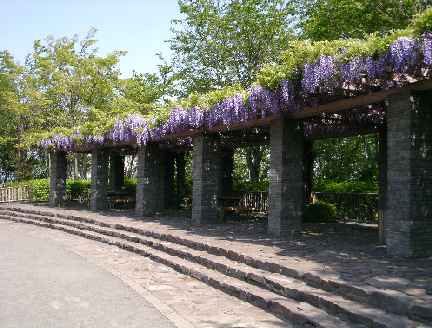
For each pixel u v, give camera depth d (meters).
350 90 8.44
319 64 8.16
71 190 24.84
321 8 17.61
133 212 18.20
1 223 18.14
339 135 13.43
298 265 7.06
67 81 26.70
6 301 6.64
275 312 6.03
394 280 5.98
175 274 8.70
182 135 14.37
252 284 7.15
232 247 8.94
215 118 11.51
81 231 14.48
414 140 7.73
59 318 5.87
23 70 29.58
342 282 5.87
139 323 5.70
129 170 32.75
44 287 7.52
